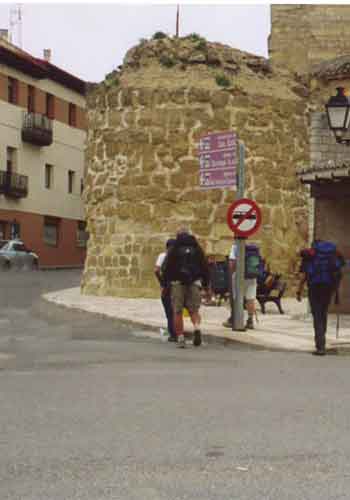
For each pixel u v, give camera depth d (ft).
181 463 18.53
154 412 24.18
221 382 30.07
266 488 16.63
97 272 76.33
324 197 56.18
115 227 74.64
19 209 165.07
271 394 27.40
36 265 146.72
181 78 74.23
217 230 72.54
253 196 73.72
